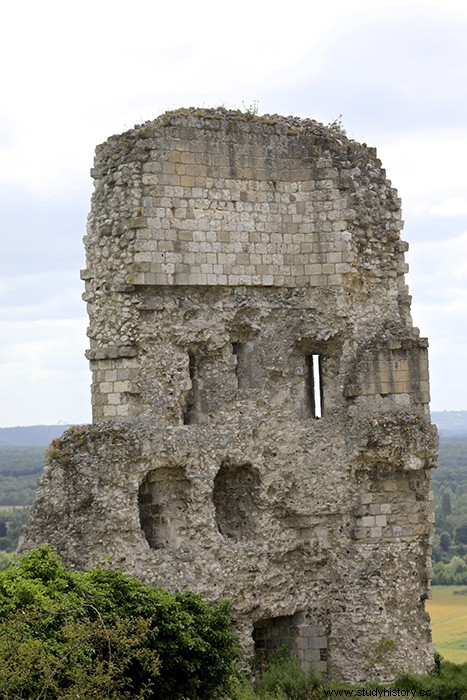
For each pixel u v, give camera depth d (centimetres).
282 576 5619
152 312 5456
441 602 10362
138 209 5422
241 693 4959
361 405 5666
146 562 5262
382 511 5647
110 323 5444
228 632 4856
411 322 5844
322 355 5778
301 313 5731
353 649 5572
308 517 5681
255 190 5669
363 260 5756
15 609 4216
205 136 5581
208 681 4738
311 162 5750
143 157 5462
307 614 5659
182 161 5525
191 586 5341
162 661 4584
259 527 5603
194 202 5534
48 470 5241
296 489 5666
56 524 5181
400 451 5609
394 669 5534
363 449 5609
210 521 5459
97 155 5584
